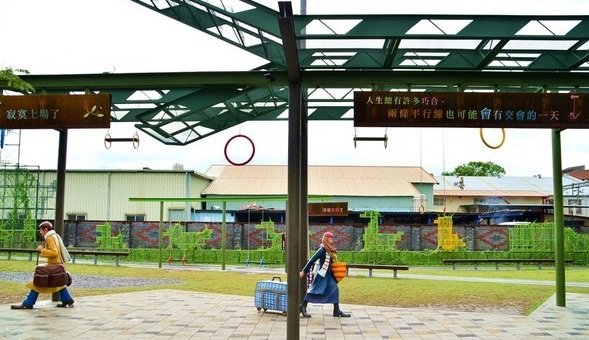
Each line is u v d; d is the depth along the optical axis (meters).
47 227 13.57
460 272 28.28
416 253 33.44
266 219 42.25
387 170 52.22
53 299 14.27
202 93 12.07
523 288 19.58
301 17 9.24
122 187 45.25
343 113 14.89
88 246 36.94
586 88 12.16
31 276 21.56
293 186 9.24
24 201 36.16
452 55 10.57
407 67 10.55
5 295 15.64
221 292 17.56
